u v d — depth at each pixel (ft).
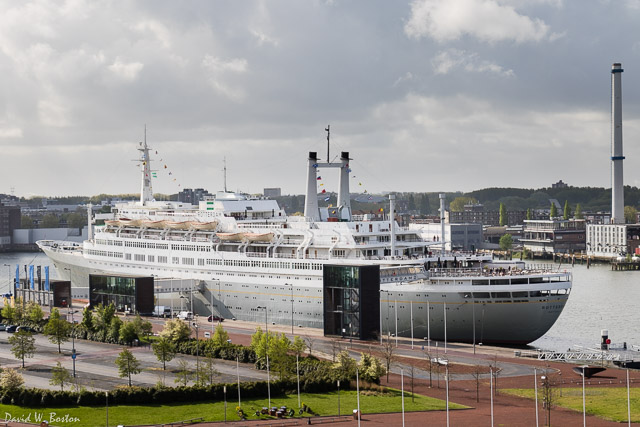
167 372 524.11
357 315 601.21
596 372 525.75
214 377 501.56
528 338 606.14
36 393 458.91
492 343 611.06
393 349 579.07
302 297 655.76
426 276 624.18
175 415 435.94
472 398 466.70
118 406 455.22
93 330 643.45
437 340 615.57
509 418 424.46
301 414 434.30
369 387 487.20
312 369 505.66
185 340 590.55
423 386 493.77
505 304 589.73
